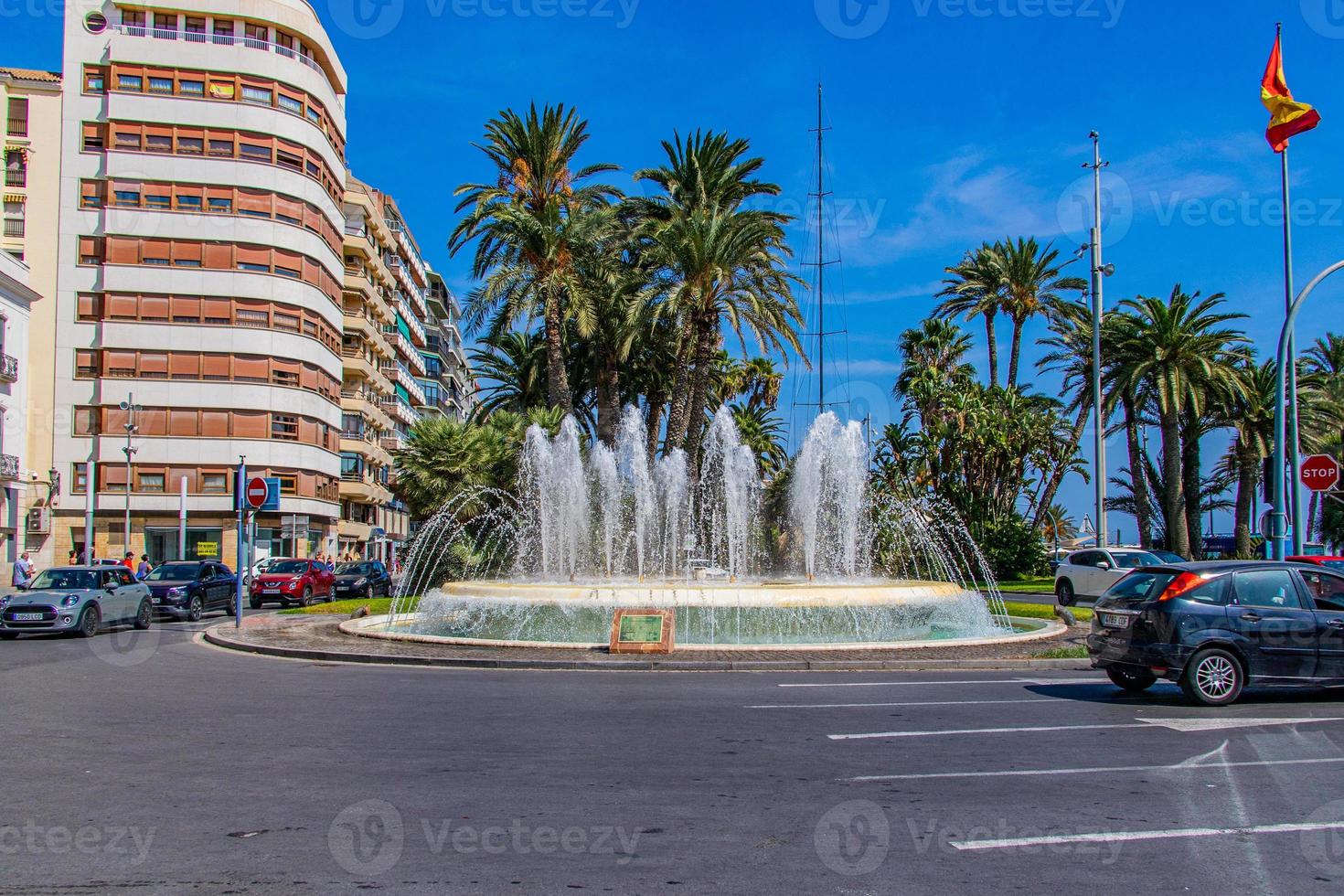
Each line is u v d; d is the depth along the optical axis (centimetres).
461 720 998
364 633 1892
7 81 4800
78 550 4722
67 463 4731
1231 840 591
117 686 1255
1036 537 4606
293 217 5097
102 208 4822
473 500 3466
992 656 1535
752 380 6350
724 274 3356
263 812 647
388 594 4003
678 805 664
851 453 2795
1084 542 6241
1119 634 1143
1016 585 4056
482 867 541
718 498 3384
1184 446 4631
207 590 2677
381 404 6938
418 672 1421
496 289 3450
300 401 5094
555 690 1226
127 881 518
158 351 4825
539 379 4509
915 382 5116
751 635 1800
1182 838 594
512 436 3694
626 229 3850
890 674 1409
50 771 763
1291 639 1112
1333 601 1143
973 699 1148
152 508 4766
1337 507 5244
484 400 4716
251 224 4959
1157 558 2706
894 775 752
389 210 7144
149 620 2305
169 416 4816
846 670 1453
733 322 3409
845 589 1872
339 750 845
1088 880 522
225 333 4888
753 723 979
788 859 555
